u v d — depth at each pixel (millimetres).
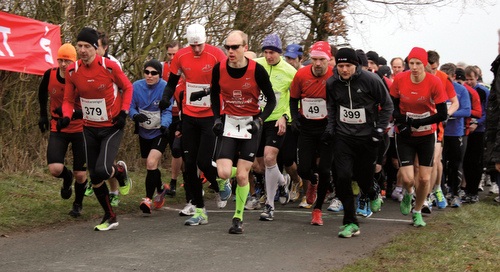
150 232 6824
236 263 5441
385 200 10266
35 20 9906
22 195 8344
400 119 7250
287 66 8102
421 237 6625
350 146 6742
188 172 7344
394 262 5527
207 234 6738
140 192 9859
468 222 7680
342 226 6984
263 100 8008
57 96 7406
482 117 10594
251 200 8953
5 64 9422
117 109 6945
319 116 7641
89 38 6633
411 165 7387
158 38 12555
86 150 6941
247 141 6812
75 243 6191
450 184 10594
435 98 7094
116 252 5785
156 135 8336
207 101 7184
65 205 8133
